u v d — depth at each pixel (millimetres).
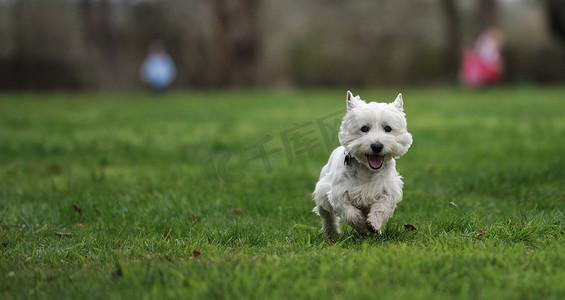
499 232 6352
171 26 49219
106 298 4648
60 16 49031
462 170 10664
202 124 19266
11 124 19344
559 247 5543
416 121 18406
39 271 5406
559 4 38844
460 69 44875
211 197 9031
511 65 44375
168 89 47250
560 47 43906
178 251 6023
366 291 4527
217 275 4910
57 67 49250
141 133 17078
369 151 6242
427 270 4988
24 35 48312
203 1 48094
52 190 9633
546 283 4633
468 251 5508
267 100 29453
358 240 6469
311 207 8352
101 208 8273
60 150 13969
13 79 48719
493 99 26547
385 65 46344
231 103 27922
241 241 6461
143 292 4719
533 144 13234
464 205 8039
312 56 47281
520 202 8148
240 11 46344
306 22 47812
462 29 46844
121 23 50281
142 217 7887
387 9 46625
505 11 46062
